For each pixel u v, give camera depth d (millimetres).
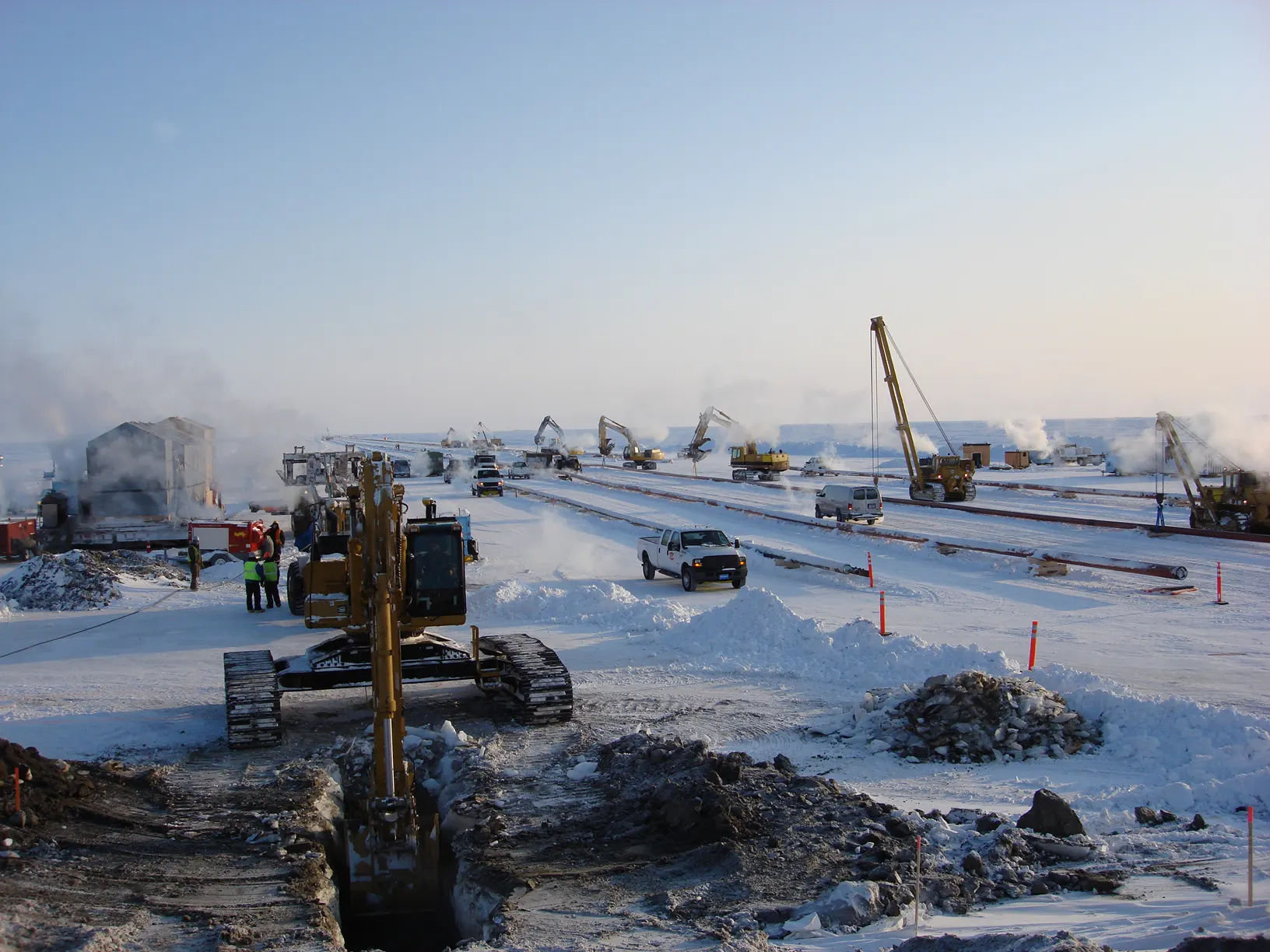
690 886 9398
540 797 12281
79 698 17828
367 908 10148
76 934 8273
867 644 19297
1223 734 13344
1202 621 23938
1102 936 7781
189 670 20172
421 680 16156
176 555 37125
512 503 63406
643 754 13000
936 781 12844
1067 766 13383
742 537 43125
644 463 105500
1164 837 10328
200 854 10586
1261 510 40875
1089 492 61562
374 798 10195
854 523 46125
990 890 8953
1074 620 24328
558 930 8547
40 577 29125
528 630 23484
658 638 22125
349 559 14352
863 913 8430
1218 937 6793
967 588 29453
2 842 10289
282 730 15891
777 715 16078
